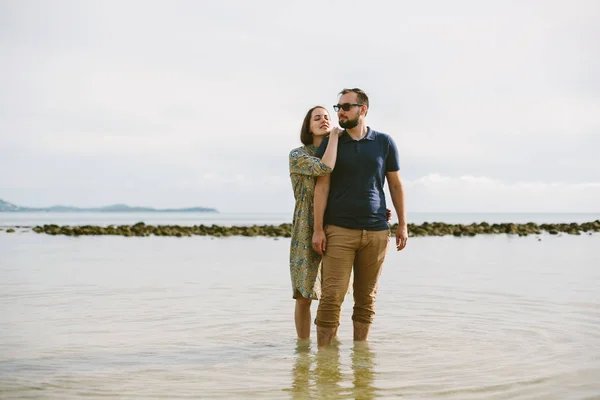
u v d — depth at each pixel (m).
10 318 6.39
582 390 3.95
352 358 4.86
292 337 5.63
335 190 5.34
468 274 10.84
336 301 5.28
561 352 4.97
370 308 5.49
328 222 5.36
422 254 16.05
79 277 10.12
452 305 7.33
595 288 8.80
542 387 4.02
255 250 17.70
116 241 22.59
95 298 7.75
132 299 7.68
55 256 14.95
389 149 5.49
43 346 5.16
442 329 5.95
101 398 3.82
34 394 3.89
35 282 9.38
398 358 4.85
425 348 5.18
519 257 14.86
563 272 11.12
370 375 4.36
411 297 7.95
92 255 15.35
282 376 4.35
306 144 5.74
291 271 5.58
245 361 4.76
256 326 6.09
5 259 13.90
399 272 11.22
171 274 10.70
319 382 4.20
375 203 5.35
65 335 5.59
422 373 4.40
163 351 5.05
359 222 5.29
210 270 11.50
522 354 4.92
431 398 3.82
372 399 3.81
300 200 5.54
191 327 6.01
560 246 19.39
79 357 4.82
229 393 3.94
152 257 14.78
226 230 30.83
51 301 7.48
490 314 6.72
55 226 33.94
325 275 5.34
